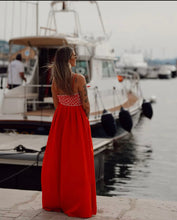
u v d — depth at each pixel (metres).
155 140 9.73
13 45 9.20
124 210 3.34
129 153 8.29
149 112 11.11
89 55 8.96
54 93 3.21
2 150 5.40
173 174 6.75
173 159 7.80
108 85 9.84
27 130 7.72
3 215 3.19
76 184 3.08
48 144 3.21
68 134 3.10
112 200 3.61
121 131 9.80
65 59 3.04
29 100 8.78
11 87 8.93
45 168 3.21
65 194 3.12
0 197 3.66
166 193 5.77
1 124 7.80
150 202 3.55
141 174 6.74
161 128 11.64
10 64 9.07
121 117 8.98
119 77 12.50
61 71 3.04
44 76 9.09
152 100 20.31
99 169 6.04
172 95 25.55
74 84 3.08
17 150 5.32
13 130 7.79
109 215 3.21
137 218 3.16
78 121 3.10
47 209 3.27
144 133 10.70
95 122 8.02
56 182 3.18
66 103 3.13
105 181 6.30
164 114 15.27
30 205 3.43
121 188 5.98
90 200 3.12
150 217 3.19
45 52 9.18
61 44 8.89
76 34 10.54
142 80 51.41
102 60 9.63
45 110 8.74
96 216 3.18
